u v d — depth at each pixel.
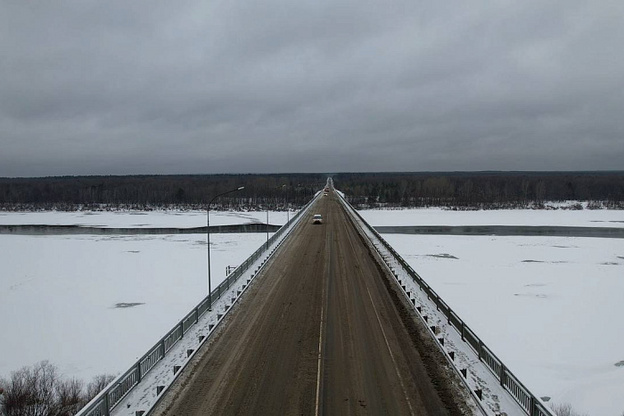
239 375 16.25
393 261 37.34
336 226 62.59
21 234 81.38
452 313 21.62
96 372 22.41
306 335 20.31
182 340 20.03
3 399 19.25
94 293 37.44
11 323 30.30
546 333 27.16
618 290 37.19
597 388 20.42
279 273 33.56
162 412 13.67
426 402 14.20
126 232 83.12
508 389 14.81
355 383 15.51
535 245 61.53
